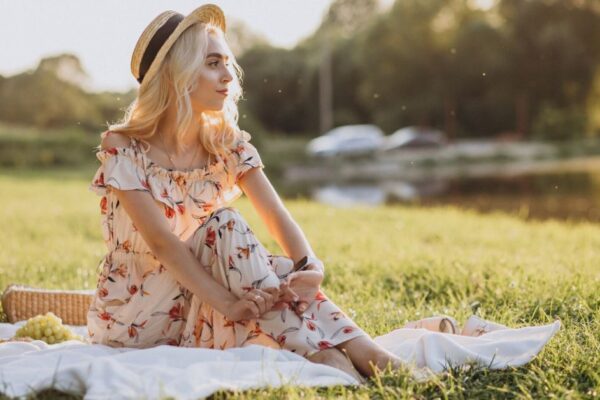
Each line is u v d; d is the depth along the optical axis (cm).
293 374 223
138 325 260
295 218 910
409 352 249
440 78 4322
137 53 267
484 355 247
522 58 4144
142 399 197
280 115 5231
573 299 353
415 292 419
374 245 621
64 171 2748
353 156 3030
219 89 267
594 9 4081
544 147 3497
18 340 275
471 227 807
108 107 5100
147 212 254
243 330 247
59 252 591
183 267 248
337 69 5056
